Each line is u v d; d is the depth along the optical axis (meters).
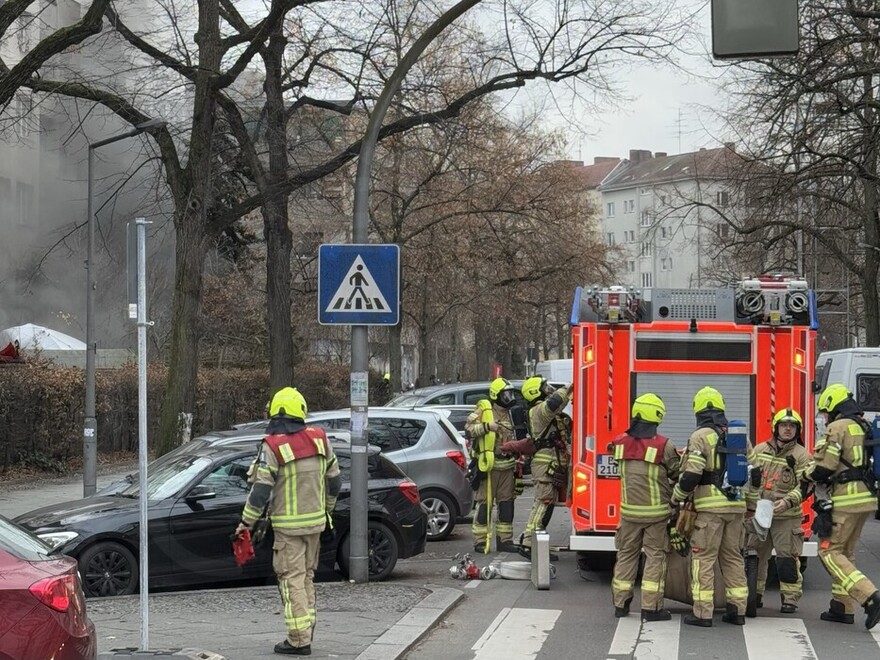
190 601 10.58
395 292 11.58
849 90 21.83
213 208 24.48
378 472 12.45
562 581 12.16
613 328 11.67
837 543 9.65
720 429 9.45
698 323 11.56
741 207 26.84
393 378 39.50
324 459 8.42
